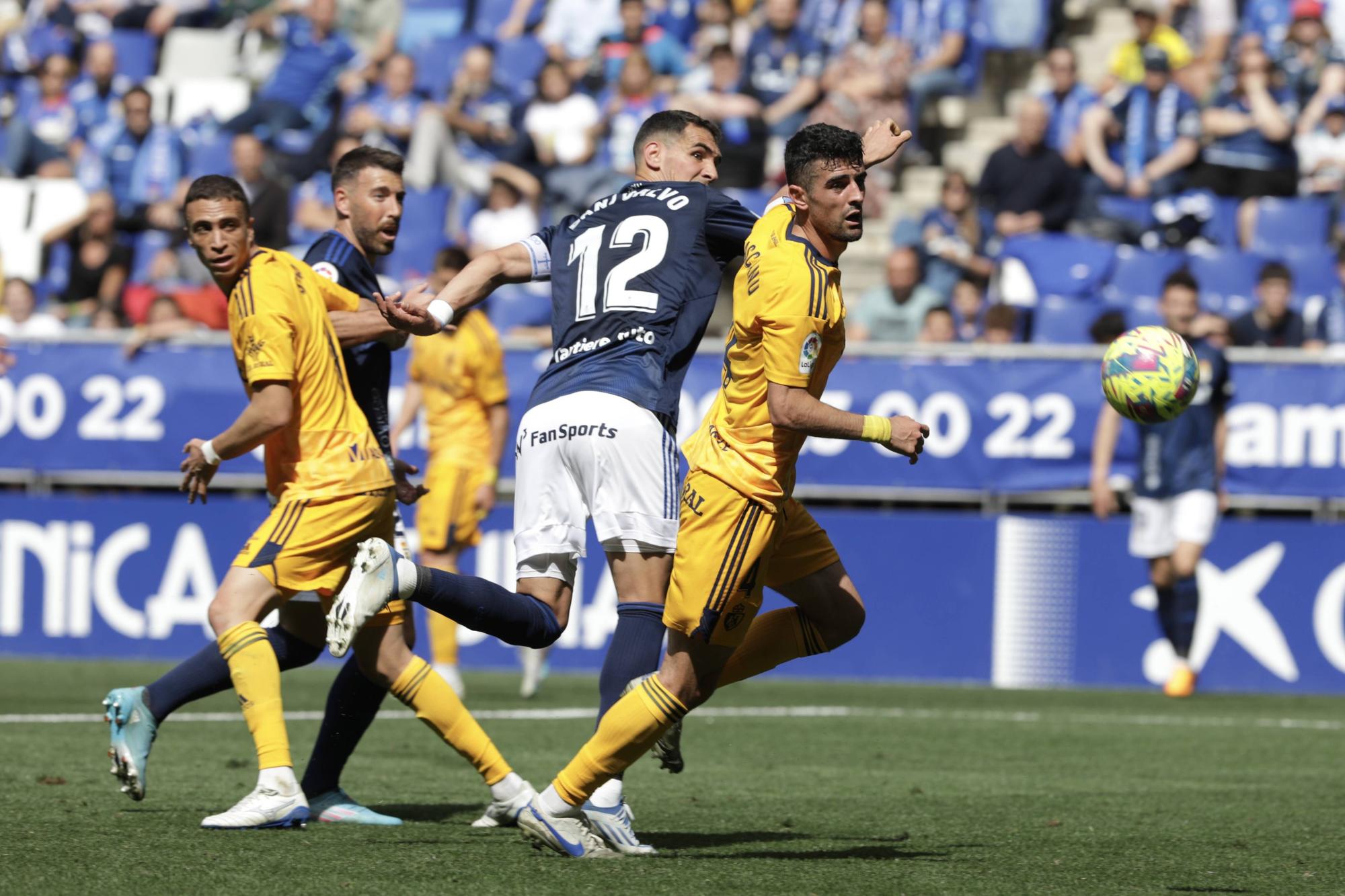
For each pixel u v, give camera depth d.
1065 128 51.50
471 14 64.81
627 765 15.62
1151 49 49.69
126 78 63.03
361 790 20.58
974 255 46.84
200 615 40.47
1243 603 37.78
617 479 16.41
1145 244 47.94
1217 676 37.81
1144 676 38.00
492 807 17.20
